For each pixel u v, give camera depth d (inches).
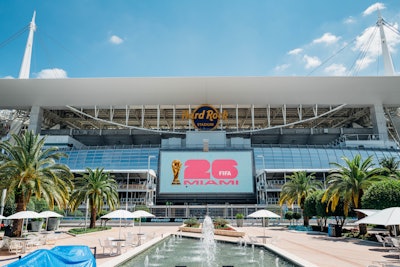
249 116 3961.6
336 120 4190.5
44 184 946.1
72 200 1428.4
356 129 3634.4
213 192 2979.8
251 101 3440.0
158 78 3363.7
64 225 1989.4
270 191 2758.4
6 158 939.3
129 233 861.8
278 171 2773.1
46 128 3946.9
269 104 3454.7
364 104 3442.4
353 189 1114.1
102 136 3722.9
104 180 1510.8
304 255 671.8
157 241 940.6
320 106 3553.2
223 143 3331.7
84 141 3799.2
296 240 1008.2
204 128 3324.3
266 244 845.2
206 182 3014.3
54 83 3348.9
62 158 3221.0
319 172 2775.6
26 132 969.5
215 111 3344.0
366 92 3380.9
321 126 4347.9
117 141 3777.1
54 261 327.0
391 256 660.1
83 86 3371.1
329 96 3408.0
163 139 3432.6
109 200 1507.1
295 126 4197.8
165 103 3454.7
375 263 558.9
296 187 1728.6
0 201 928.9
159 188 3006.9
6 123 3789.4
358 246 838.5
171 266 575.8
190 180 3026.6
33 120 3346.5
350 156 3134.8
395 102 3430.1
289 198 1784.0
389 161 2250.2
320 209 1314.0
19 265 294.5
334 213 1249.4
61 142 3398.1
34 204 1485.0
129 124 4249.5
